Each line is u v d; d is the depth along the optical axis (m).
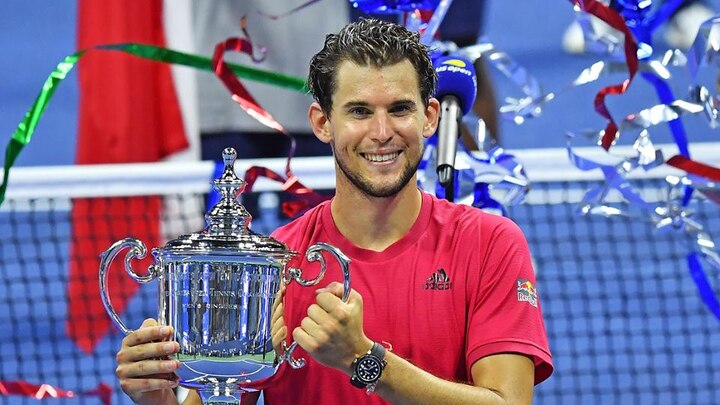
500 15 26.25
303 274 6.04
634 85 21.75
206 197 10.90
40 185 9.63
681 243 7.32
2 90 25.17
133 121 11.09
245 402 6.34
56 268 16.69
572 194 15.06
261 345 5.43
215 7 11.03
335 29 11.19
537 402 12.30
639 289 14.20
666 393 12.52
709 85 16.06
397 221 5.98
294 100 11.23
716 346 13.72
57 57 26.42
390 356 5.31
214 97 11.20
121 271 11.44
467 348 5.86
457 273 5.91
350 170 5.62
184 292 5.40
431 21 6.95
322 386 5.94
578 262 12.84
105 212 11.32
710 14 17.03
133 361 5.46
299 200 7.09
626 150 9.25
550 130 21.41
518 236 6.03
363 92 5.52
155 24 11.12
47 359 13.91
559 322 14.55
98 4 11.05
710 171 6.64
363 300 5.90
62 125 24.02
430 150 6.98
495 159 6.89
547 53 24.33
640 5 6.79
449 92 6.29
